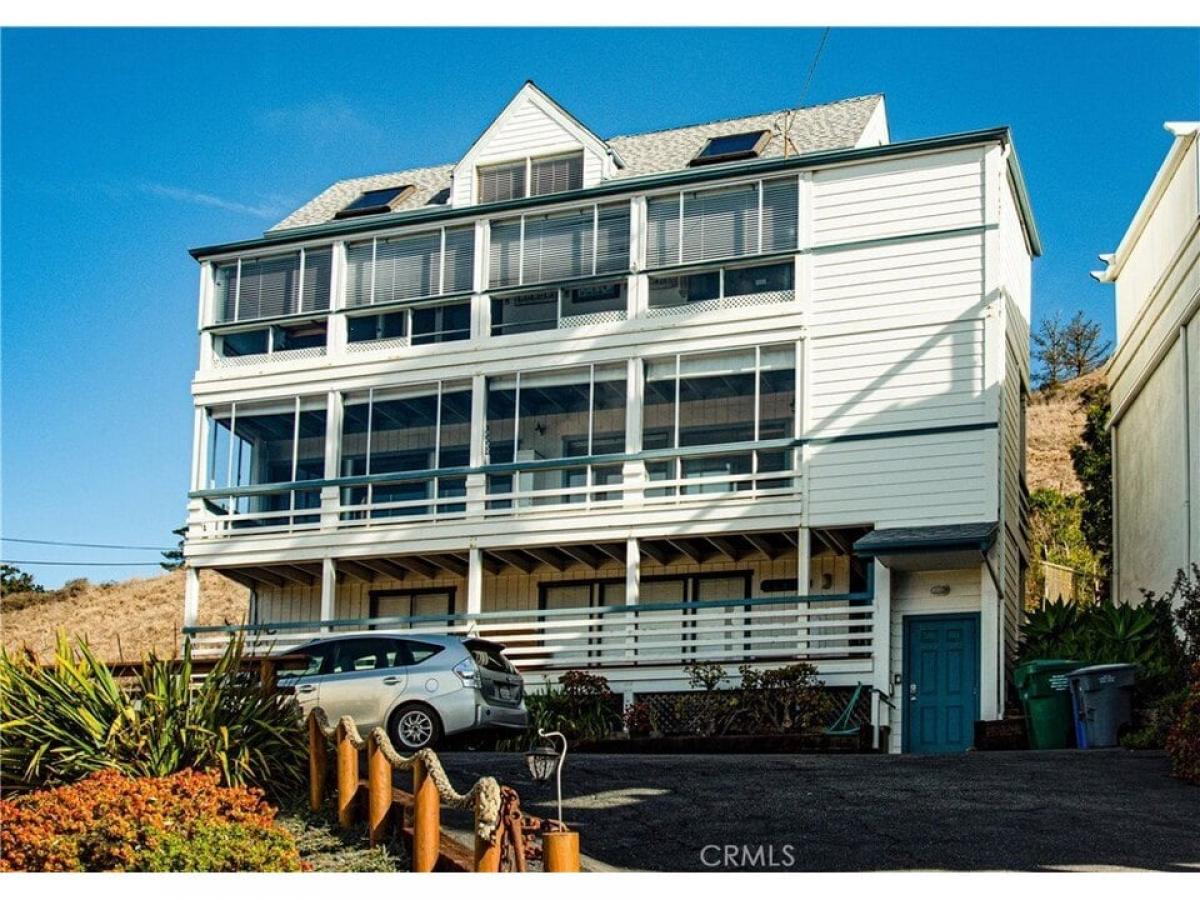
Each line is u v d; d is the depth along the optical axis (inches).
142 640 1963.6
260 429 1338.6
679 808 625.6
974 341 1156.5
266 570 1339.8
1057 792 668.1
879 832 573.6
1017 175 1229.7
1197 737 696.4
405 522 1269.7
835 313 1194.6
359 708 860.6
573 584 1284.4
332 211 1445.6
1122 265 1381.6
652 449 1218.0
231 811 548.1
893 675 1119.6
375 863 538.0
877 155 1202.0
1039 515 1669.5
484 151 1343.5
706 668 1143.6
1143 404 1263.5
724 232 1234.6
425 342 1309.1
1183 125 1108.5
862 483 1157.7
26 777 627.2
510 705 890.1
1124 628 1019.3
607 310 1258.0
